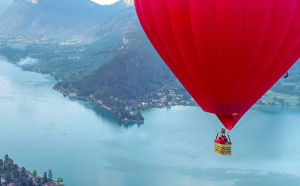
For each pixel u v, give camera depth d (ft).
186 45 85.35
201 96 93.30
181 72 92.58
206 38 82.23
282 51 83.56
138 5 91.04
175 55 89.61
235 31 79.87
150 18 88.02
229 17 78.64
